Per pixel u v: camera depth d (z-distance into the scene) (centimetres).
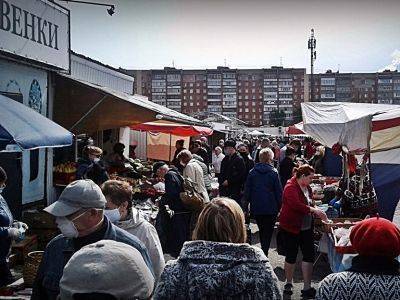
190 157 990
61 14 1050
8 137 547
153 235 437
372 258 285
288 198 691
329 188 1046
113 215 422
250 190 848
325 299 285
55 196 1060
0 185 630
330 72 14438
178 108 14212
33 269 653
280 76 14262
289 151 1284
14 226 671
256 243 1023
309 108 1230
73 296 234
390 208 626
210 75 14200
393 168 626
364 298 279
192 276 264
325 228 721
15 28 851
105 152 1748
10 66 870
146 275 248
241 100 14238
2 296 627
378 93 14325
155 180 1151
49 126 656
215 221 281
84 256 243
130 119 1208
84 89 1066
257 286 263
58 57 1040
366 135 632
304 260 693
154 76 14212
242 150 1370
